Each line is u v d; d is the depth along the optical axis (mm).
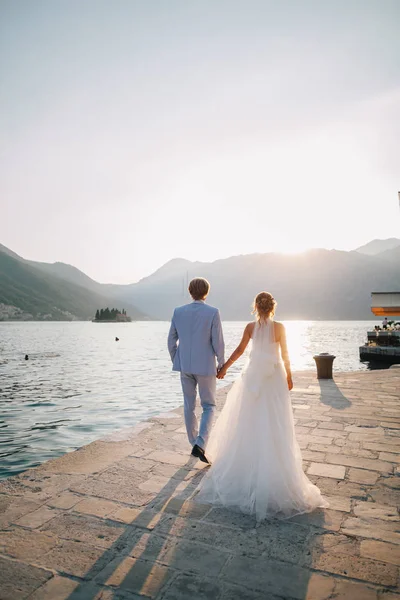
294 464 3418
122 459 4496
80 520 3131
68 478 3951
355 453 4848
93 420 12930
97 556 2670
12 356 43250
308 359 42656
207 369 4137
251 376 3518
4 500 3463
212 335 4145
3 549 2729
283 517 3244
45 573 2482
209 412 4227
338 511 3369
